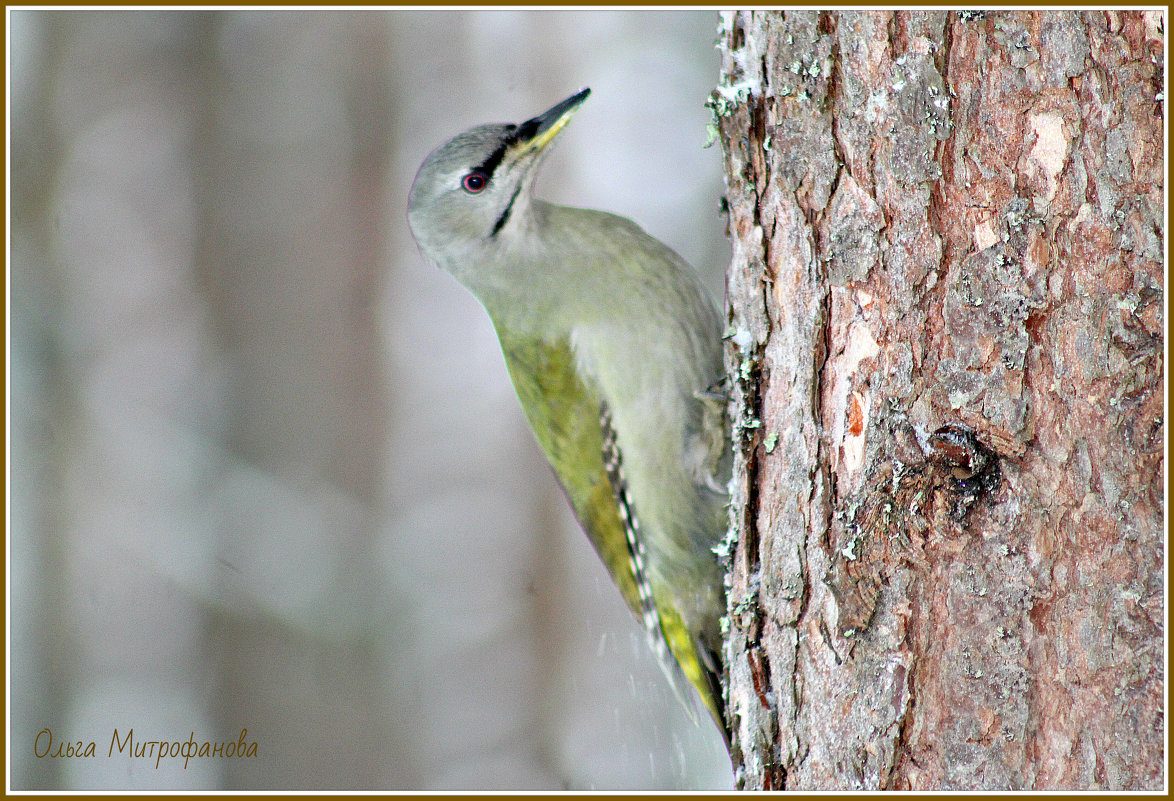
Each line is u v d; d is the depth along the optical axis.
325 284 14.08
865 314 4.70
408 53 15.63
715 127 5.48
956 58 4.51
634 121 16.97
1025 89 4.38
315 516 13.44
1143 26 4.25
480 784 13.55
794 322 5.00
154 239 13.99
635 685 14.51
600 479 8.16
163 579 13.14
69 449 13.50
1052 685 4.22
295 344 13.80
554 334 7.77
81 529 13.41
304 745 12.80
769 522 5.13
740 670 5.33
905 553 4.50
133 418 13.61
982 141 4.45
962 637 4.37
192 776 12.91
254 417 13.62
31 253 13.59
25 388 13.48
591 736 14.21
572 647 14.62
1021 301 4.34
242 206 13.95
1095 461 4.20
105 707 13.27
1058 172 4.32
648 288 7.45
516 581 14.78
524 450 15.25
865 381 4.68
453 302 15.12
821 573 4.82
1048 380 4.29
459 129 16.03
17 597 13.40
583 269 7.59
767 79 5.08
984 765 4.30
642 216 16.56
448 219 7.95
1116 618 4.15
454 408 15.19
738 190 5.38
